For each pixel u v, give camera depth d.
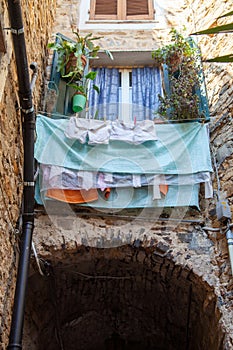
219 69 5.20
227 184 4.46
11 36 3.49
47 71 5.57
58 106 5.11
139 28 6.34
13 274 3.68
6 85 3.45
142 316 5.78
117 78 5.92
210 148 4.82
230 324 3.78
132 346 6.21
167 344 5.91
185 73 5.17
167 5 6.57
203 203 4.54
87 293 5.45
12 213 3.70
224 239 4.24
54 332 5.61
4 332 3.38
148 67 6.00
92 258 4.50
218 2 5.67
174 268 4.30
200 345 4.85
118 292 5.46
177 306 5.12
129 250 4.38
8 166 3.53
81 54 5.25
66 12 6.54
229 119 4.76
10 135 3.60
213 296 4.02
